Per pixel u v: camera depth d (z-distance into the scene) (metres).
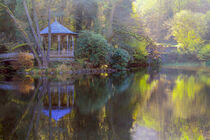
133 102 9.35
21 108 8.16
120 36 30.61
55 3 24.17
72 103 9.05
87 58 24.55
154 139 5.34
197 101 9.51
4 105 8.64
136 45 30.61
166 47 44.41
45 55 21.42
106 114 7.45
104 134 5.58
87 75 20.53
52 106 8.56
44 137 5.51
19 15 25.73
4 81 15.55
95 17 29.50
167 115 7.44
